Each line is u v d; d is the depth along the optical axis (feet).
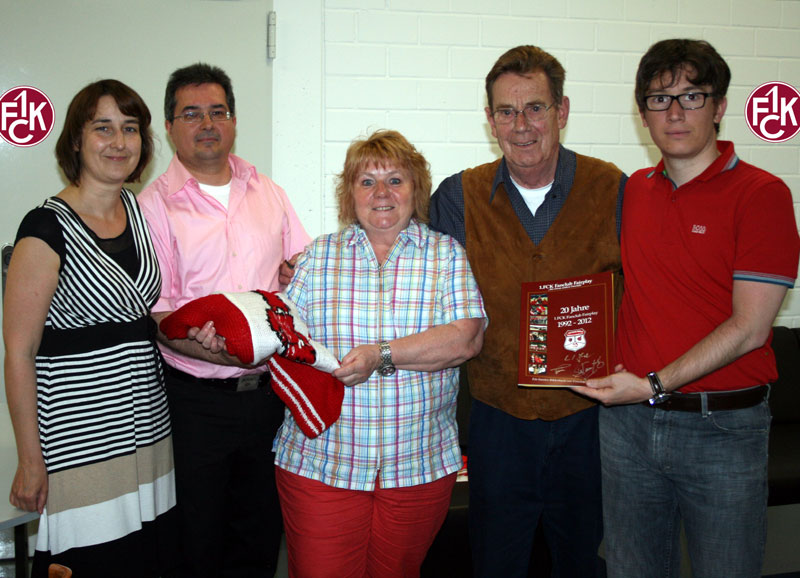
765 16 10.54
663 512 5.79
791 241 5.04
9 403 5.23
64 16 8.93
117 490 5.63
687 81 5.15
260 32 9.41
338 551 5.75
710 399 5.30
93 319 5.57
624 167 10.51
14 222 9.12
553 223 6.09
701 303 5.30
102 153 5.55
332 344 5.79
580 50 10.18
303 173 9.73
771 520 9.80
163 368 6.71
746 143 10.79
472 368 6.46
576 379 5.60
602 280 5.69
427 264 5.82
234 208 6.86
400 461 5.66
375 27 9.67
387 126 9.88
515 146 5.85
